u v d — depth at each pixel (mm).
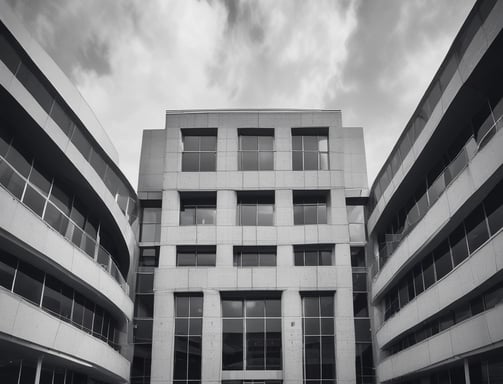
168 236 39438
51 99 23172
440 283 26078
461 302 24797
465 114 23859
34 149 23859
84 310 29641
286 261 38781
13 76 19672
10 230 19672
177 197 40312
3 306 19016
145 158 43562
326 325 37750
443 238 26703
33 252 22078
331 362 36844
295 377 36031
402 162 30625
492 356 23188
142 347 37812
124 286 34781
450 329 24516
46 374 26547
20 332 20375
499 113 21406
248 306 38438
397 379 33156
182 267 38656
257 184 40469
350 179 42312
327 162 41406
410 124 28844
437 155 27781
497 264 20188
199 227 39656
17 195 21188
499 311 20031
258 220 40500
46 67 22141
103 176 31203
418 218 31031
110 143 31359
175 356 36906
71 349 25141
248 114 41844
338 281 38188
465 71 21234
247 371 36500
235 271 38406
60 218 25188
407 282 32469
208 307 37625
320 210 40812
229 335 37656
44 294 24844
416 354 28844
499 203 21328
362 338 38000
